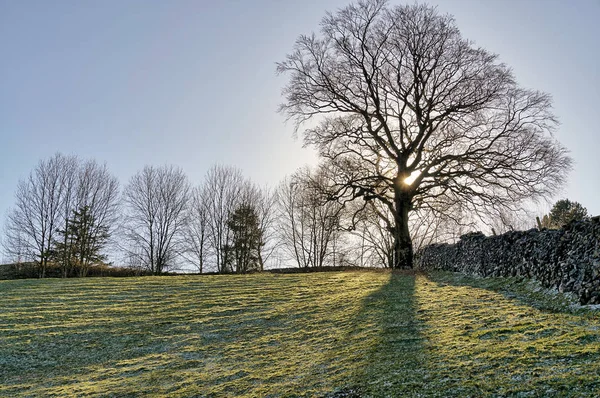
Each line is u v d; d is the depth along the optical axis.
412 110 30.72
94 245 47.12
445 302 14.80
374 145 32.59
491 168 28.23
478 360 8.57
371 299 17.41
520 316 11.33
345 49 30.86
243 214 50.28
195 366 12.17
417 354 9.77
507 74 27.77
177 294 23.33
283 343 13.30
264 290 23.23
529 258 15.95
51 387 11.63
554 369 7.40
